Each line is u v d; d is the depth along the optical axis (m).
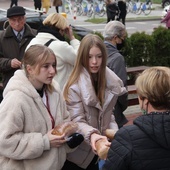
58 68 3.52
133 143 1.97
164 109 2.03
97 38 3.01
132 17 25.44
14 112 2.47
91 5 25.39
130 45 8.00
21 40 4.57
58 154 2.67
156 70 2.06
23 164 2.60
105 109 3.05
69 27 3.86
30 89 2.55
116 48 4.28
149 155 1.95
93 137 2.79
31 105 2.54
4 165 2.59
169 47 8.47
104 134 3.06
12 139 2.46
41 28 3.71
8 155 2.50
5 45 4.58
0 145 2.47
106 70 3.10
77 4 26.27
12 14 4.45
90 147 3.01
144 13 27.30
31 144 2.50
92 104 2.97
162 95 1.99
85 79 2.99
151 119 1.97
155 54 8.41
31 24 11.01
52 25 3.68
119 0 19.59
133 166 1.96
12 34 4.56
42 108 2.59
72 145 2.69
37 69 2.56
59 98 2.74
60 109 2.73
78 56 3.02
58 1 21.81
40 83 2.64
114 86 3.08
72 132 2.68
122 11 19.62
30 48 2.61
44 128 2.59
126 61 8.07
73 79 3.01
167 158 1.94
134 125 2.03
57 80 3.53
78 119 2.97
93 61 2.97
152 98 2.00
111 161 2.01
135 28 21.48
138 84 2.07
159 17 25.27
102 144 2.64
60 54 3.48
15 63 4.40
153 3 34.81
